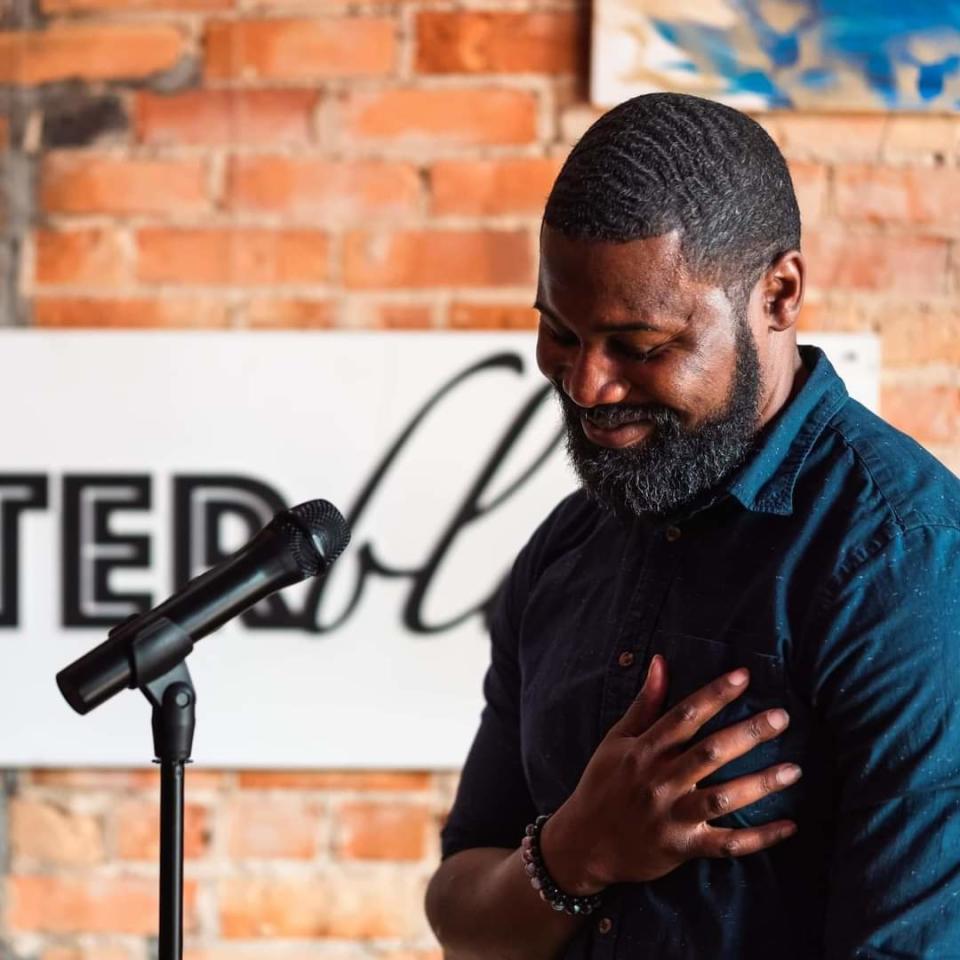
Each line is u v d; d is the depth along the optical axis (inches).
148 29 170.7
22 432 168.7
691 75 164.6
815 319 168.7
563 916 93.5
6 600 169.3
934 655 82.7
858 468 89.6
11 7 171.6
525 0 168.2
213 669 168.1
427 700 168.1
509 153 169.0
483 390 167.2
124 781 172.2
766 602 88.1
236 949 171.2
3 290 171.9
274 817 170.9
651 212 84.0
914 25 163.3
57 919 172.4
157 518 168.7
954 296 167.8
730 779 87.5
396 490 167.8
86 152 171.3
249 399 168.1
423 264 169.9
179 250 171.0
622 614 96.1
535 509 167.2
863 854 83.0
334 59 169.6
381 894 170.7
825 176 167.6
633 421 88.0
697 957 88.0
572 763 97.1
